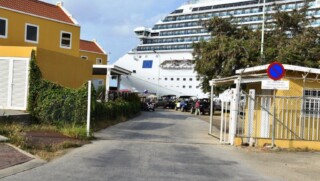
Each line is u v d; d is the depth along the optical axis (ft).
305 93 55.11
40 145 42.29
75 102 65.46
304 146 51.39
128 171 31.86
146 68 281.33
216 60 137.08
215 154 44.86
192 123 98.84
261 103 53.21
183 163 37.37
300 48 117.50
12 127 49.52
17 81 67.77
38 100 66.13
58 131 56.80
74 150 42.34
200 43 158.61
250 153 46.80
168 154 42.78
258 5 224.33
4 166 30.83
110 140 53.78
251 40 128.88
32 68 67.46
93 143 49.47
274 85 47.65
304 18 137.28
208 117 136.46
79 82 87.30
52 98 65.72
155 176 30.42
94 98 67.67
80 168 32.19
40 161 34.27
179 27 272.72
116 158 38.24
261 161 41.45
